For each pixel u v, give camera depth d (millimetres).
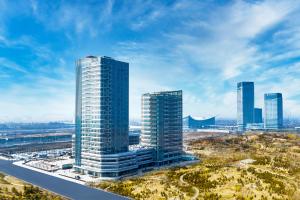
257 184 197000
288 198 175000
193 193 195125
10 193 189750
